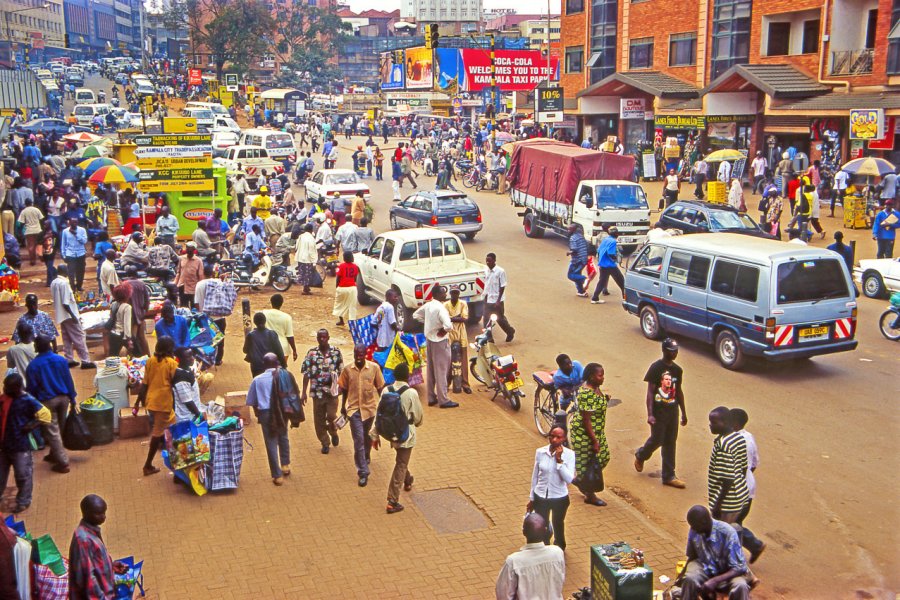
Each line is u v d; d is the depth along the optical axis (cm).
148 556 827
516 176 2880
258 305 1917
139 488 982
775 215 2498
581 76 5172
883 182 2714
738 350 1416
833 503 966
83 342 1378
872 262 1919
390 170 4944
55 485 986
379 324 1359
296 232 2245
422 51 7888
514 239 2762
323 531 884
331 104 10562
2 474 910
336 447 1123
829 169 3228
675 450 1036
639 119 4609
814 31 3584
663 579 790
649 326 1638
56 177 3014
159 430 993
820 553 861
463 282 1698
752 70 3569
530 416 1262
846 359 1495
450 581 787
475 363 1373
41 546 722
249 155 4059
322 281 2072
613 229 1936
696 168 3481
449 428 1195
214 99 8706
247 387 1319
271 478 1016
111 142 3819
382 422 902
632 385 1380
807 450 1108
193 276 1639
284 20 14488
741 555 694
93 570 655
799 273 1360
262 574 796
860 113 2961
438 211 2588
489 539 869
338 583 782
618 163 2531
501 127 6072
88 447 1051
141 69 11362
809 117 3469
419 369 1297
